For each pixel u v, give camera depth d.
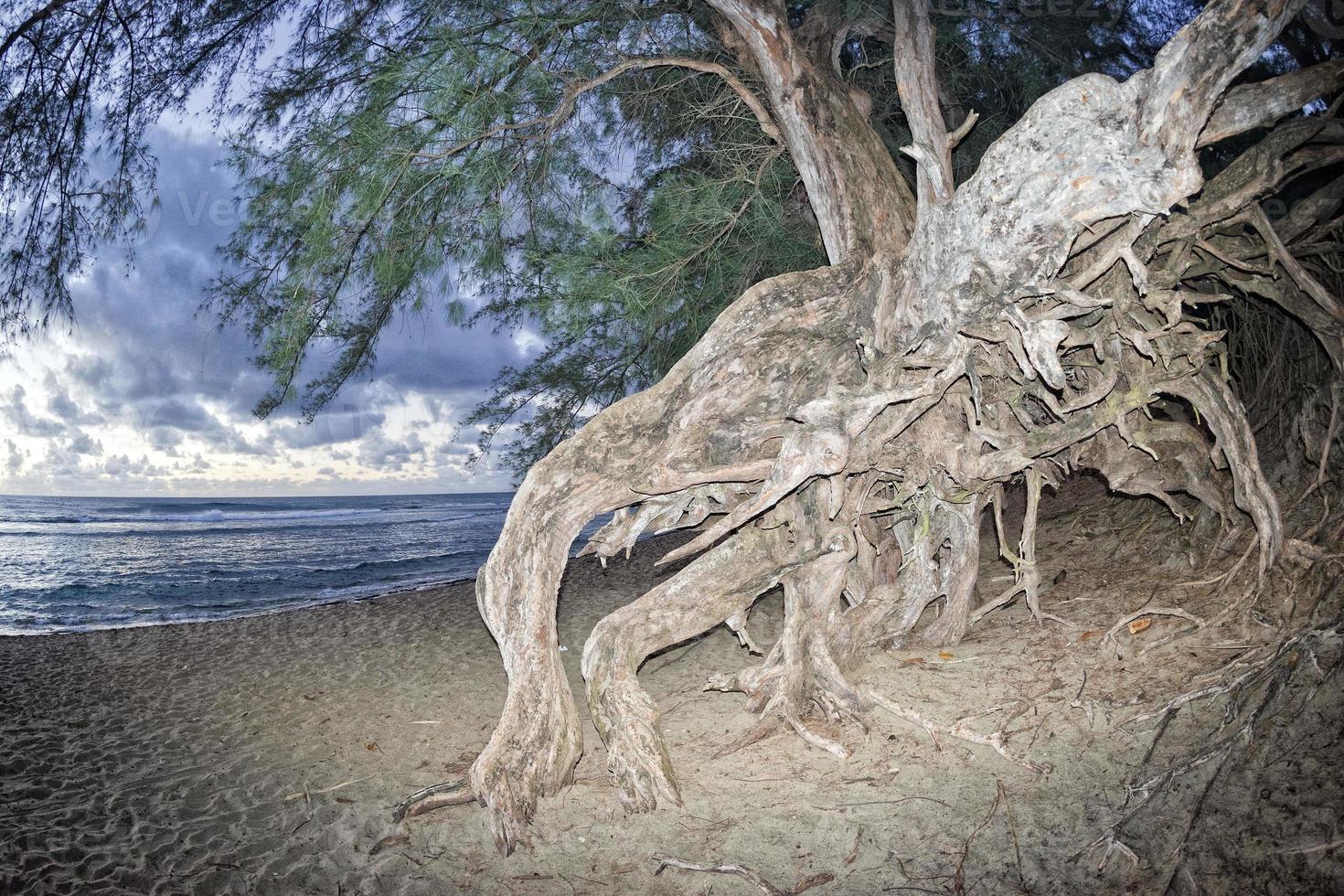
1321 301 5.09
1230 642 4.73
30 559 25.81
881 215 5.62
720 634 8.39
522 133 6.80
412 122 6.27
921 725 4.89
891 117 8.62
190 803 5.53
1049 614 6.05
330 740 6.75
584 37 6.57
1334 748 3.36
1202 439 5.87
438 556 25.80
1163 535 6.84
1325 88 4.21
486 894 4.10
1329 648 3.82
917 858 3.78
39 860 4.68
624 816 4.62
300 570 22.50
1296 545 4.98
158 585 19.69
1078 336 5.03
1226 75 3.67
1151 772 3.85
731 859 4.05
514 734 4.97
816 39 6.24
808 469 4.88
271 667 9.77
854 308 5.43
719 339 5.30
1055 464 6.02
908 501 6.03
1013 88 8.12
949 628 6.13
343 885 4.32
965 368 5.04
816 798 4.44
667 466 5.29
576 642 9.70
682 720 5.94
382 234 6.65
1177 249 5.12
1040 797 3.96
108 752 6.68
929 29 5.36
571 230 7.69
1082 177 4.11
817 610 5.56
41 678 9.61
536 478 5.37
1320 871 2.85
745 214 7.79
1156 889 3.13
